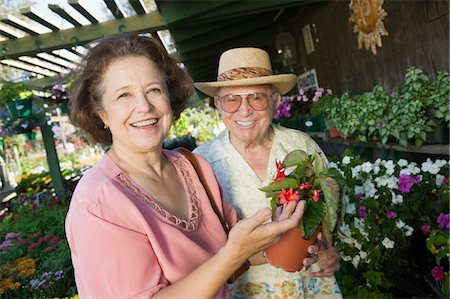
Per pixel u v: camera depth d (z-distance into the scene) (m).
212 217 1.20
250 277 1.62
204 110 13.24
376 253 2.18
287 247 1.19
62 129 9.48
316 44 5.09
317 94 4.57
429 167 2.19
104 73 1.05
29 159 13.16
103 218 0.92
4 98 4.20
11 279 2.62
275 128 1.82
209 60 7.17
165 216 1.04
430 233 2.04
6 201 6.14
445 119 2.38
